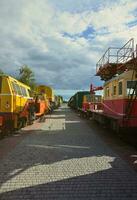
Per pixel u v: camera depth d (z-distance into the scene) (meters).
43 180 6.89
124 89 12.97
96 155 9.95
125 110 12.78
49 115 35.69
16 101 14.57
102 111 19.61
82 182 6.75
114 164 8.56
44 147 11.48
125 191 6.16
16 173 7.50
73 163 8.66
